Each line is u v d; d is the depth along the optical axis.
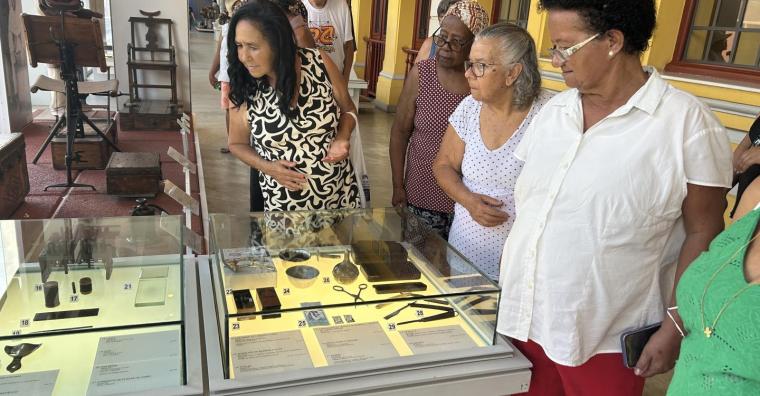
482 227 1.89
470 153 1.87
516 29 1.70
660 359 1.31
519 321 1.49
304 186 2.14
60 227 1.79
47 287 1.45
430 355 1.44
